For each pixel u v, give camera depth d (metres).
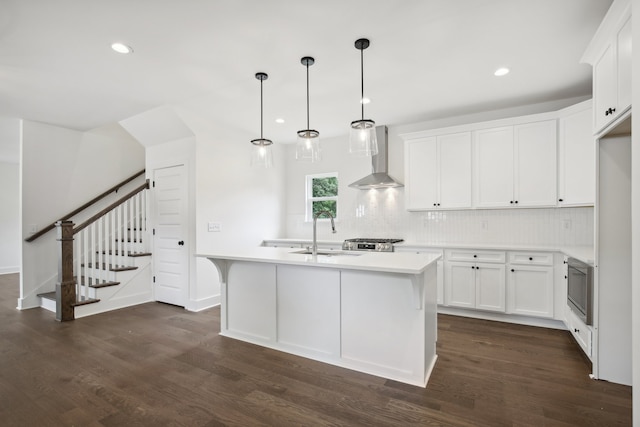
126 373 2.46
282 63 2.78
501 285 3.59
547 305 3.38
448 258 3.89
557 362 2.61
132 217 4.64
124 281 4.37
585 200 3.25
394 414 1.94
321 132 5.03
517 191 3.69
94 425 1.85
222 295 3.25
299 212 5.70
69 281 3.79
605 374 2.30
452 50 2.58
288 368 2.53
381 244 4.30
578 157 3.30
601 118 2.21
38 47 2.49
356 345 2.51
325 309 2.64
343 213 5.23
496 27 2.27
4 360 2.69
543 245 3.78
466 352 2.81
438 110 4.04
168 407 2.02
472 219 4.23
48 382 2.32
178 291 4.37
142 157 5.72
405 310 2.32
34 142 4.38
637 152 1.53
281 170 5.73
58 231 3.78
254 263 3.04
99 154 5.12
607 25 2.03
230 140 4.67
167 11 2.06
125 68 2.85
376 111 4.07
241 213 4.85
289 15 2.12
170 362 2.64
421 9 2.06
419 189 4.29
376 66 2.85
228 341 3.10
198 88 3.30
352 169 5.17
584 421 1.86
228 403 2.06
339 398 2.11
